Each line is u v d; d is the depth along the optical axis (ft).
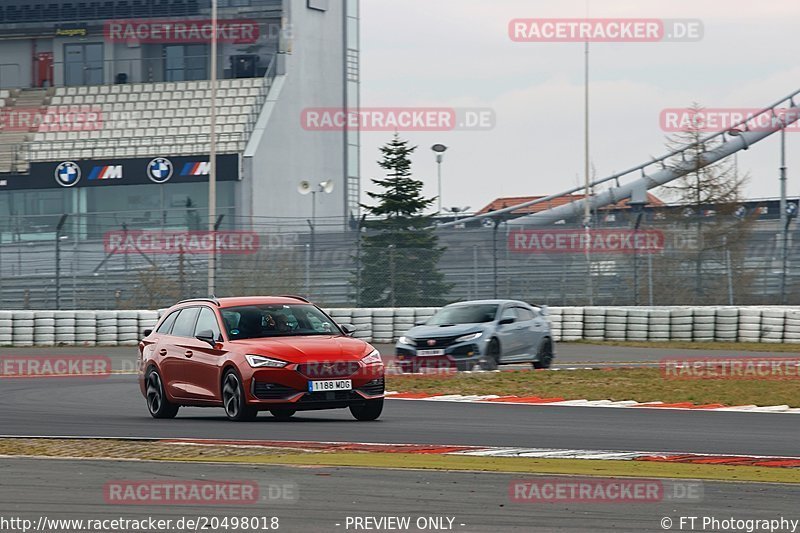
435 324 261.44
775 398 203.92
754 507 95.76
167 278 418.10
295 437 145.69
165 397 175.42
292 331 171.01
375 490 103.55
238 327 169.99
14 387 238.07
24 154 649.20
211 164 425.28
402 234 442.50
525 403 199.62
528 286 411.54
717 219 456.04
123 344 372.99
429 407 192.34
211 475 112.47
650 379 238.27
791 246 418.92
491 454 128.36
